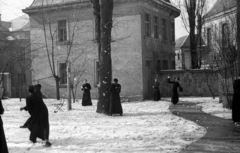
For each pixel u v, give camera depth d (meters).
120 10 25.95
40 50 29.30
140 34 25.34
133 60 25.55
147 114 15.55
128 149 8.02
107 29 16.25
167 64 30.98
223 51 17.61
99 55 17.14
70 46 25.33
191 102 21.77
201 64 29.53
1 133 5.94
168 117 14.07
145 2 26.09
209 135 9.79
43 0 28.92
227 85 18.52
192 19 30.23
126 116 14.98
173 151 7.67
